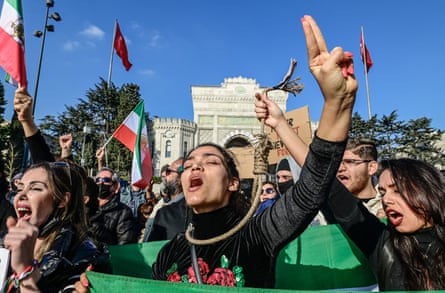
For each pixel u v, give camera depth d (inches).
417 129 1546.5
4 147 1226.0
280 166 162.4
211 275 68.9
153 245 107.6
